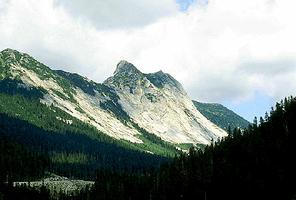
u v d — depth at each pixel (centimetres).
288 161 17875
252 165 18850
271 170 17712
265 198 17012
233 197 18325
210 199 19212
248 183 17850
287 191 16538
